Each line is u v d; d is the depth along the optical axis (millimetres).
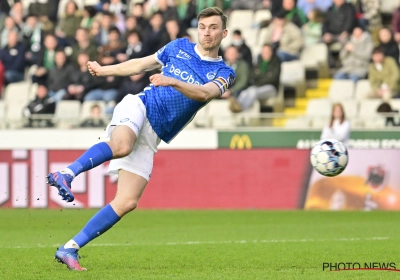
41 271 24453
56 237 39094
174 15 69500
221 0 73000
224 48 69875
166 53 25672
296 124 57750
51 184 22234
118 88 66000
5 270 24828
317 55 66562
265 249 32156
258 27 71750
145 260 28172
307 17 68562
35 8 76250
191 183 59125
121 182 24688
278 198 57719
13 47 72000
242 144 58312
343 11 66625
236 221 48344
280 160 57656
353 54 65188
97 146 23234
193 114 25312
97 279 22344
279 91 63406
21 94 70375
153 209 59031
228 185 58531
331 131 55688
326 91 66125
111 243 35375
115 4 73875
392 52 62906
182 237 38531
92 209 58438
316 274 23734
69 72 67312
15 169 59781
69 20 73250
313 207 57094
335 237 37938
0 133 61406
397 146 55719
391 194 55656
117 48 67500
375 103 61250
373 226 44250
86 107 65750
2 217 52406
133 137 23828
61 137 60469
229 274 23703
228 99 63875
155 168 59812
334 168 26562
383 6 70125
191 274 23703
